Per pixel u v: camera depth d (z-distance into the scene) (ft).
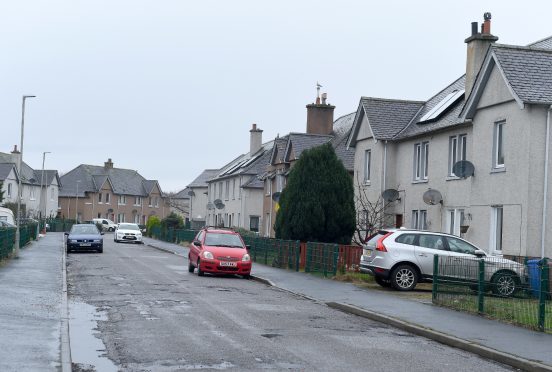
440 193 91.25
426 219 96.68
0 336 37.68
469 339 41.06
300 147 154.81
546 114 72.64
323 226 98.89
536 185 72.23
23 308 49.21
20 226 131.95
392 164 107.14
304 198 99.40
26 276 72.79
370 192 110.32
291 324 46.75
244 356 34.86
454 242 70.08
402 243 69.77
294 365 33.09
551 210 72.23
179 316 48.57
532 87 73.82
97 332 41.50
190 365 32.48
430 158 96.32
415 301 60.08
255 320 47.91
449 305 55.36
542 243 71.97
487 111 80.33
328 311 55.31
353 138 116.98
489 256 65.16
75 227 135.33
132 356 34.45
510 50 77.87
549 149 72.28
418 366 34.27
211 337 40.22
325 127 163.53
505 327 45.78
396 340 42.24
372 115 110.32
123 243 191.83
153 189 395.55
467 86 92.99
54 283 67.62
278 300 61.31
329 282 78.02
